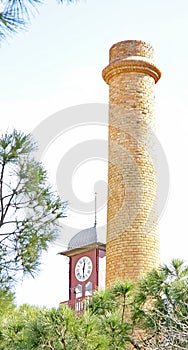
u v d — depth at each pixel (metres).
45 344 10.17
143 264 23.16
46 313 10.28
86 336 10.02
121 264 23.28
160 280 13.38
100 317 12.07
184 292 13.16
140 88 25.42
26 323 11.50
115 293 13.17
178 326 12.54
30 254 7.16
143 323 13.16
